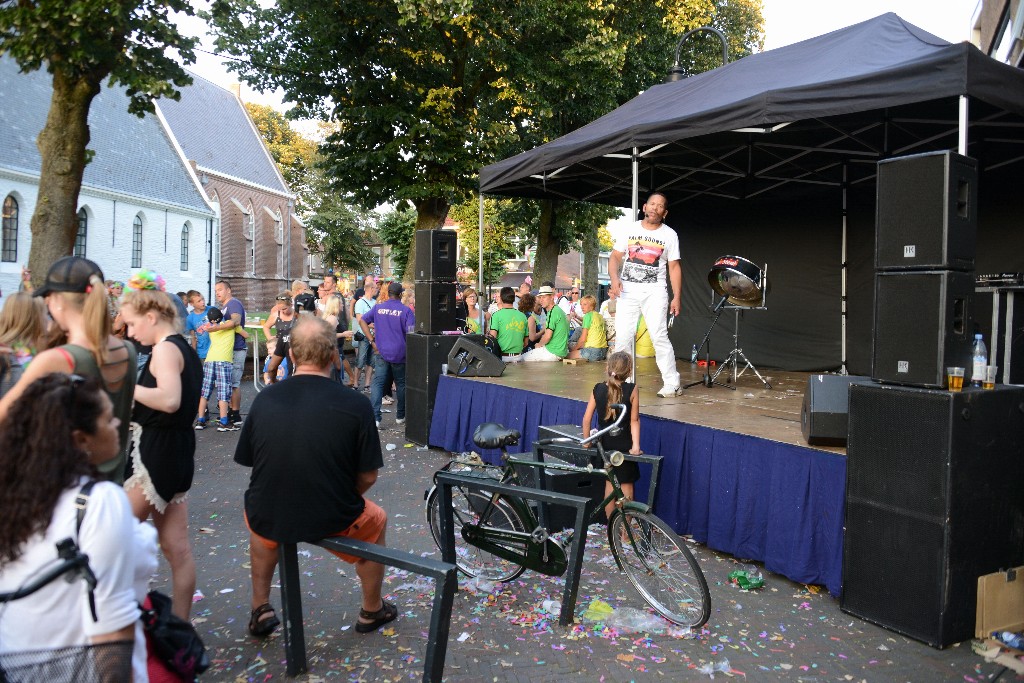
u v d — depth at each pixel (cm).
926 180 363
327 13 1524
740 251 1170
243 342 957
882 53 617
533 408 681
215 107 4888
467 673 332
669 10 1806
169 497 315
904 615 372
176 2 1071
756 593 436
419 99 1656
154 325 325
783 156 938
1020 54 1118
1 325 341
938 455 356
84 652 160
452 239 859
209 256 3994
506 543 415
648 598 403
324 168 1770
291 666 324
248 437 324
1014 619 377
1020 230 857
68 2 934
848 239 1053
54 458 169
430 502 458
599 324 1028
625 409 414
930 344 362
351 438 321
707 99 700
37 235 1073
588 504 379
